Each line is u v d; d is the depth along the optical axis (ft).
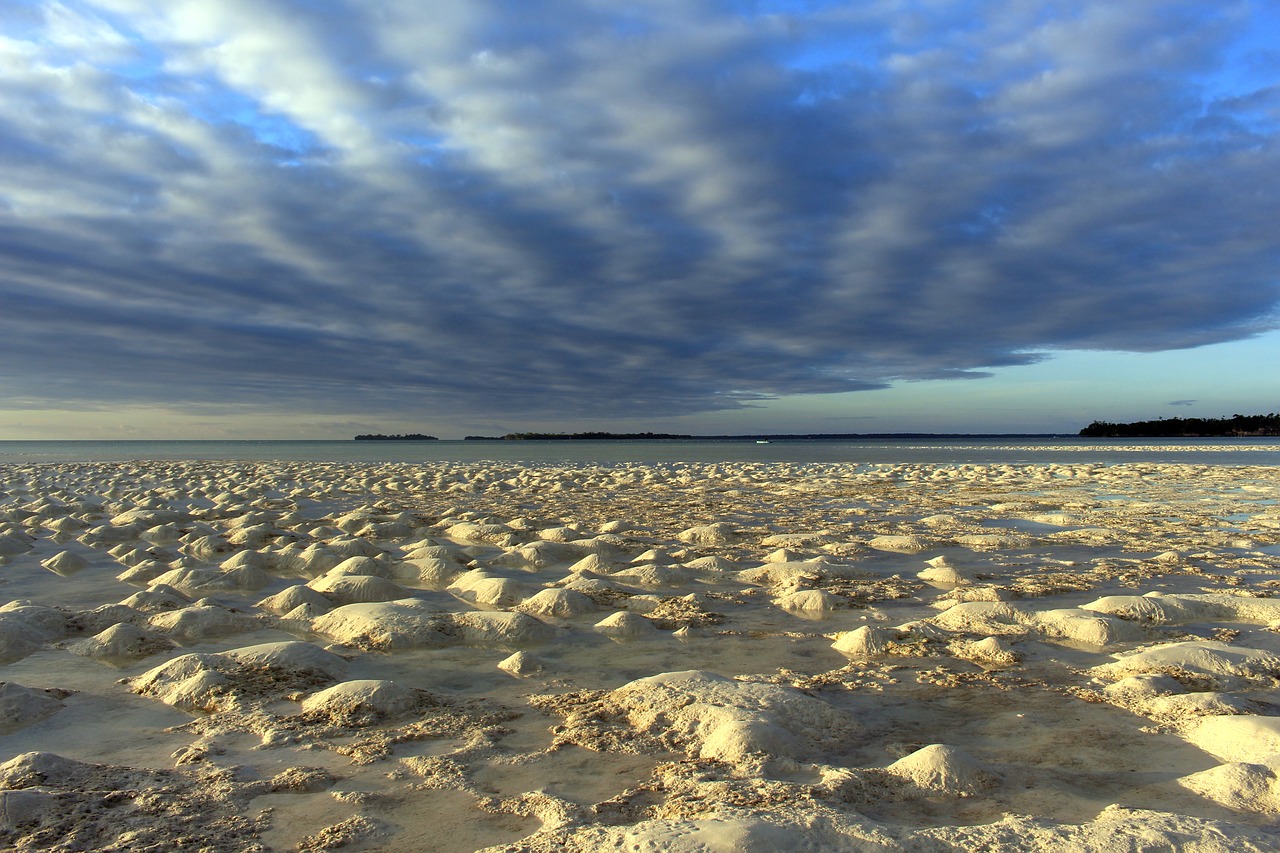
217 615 22.33
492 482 82.17
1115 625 20.63
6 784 11.62
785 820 9.81
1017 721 14.87
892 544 35.94
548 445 397.39
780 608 24.57
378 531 41.37
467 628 21.09
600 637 21.33
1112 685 16.58
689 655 19.53
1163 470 94.38
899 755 13.30
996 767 12.67
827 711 14.75
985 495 64.28
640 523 46.47
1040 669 18.16
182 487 74.49
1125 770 12.62
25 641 20.10
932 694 16.47
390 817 10.97
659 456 185.57
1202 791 11.59
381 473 99.45
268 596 26.18
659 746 13.55
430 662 18.98
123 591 27.71
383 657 19.36
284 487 76.48
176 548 37.65
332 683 17.03
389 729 14.37
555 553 33.55
